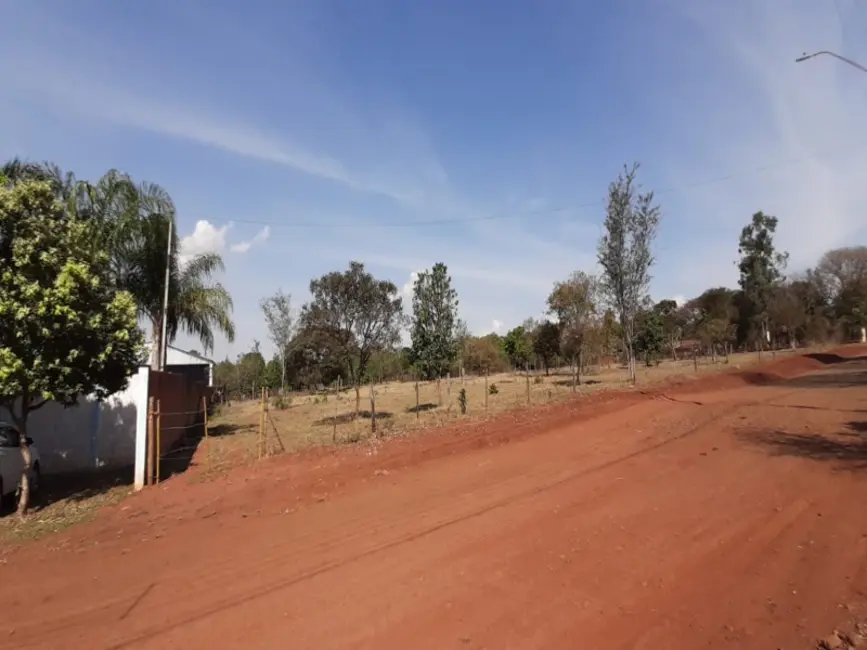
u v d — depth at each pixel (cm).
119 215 1753
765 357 3978
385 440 1308
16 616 536
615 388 2139
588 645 425
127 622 508
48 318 945
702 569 553
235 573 615
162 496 990
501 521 734
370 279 1861
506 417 1539
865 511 687
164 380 1432
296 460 1194
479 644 433
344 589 550
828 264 6156
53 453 1454
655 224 2483
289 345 3003
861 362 3478
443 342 1991
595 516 730
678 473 931
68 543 768
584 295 2812
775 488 814
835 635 417
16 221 963
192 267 2086
